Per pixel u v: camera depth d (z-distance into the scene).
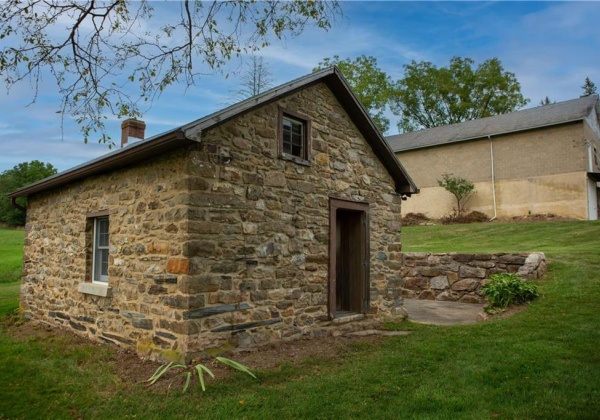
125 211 6.66
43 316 8.76
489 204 23.45
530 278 9.14
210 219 5.78
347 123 8.26
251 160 6.39
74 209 8.04
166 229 5.85
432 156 25.86
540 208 21.69
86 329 7.39
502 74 34.38
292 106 7.14
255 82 17.69
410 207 26.67
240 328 6.04
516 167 22.61
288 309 6.75
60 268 8.34
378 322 8.31
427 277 11.84
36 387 4.90
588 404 3.99
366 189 8.50
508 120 24.25
